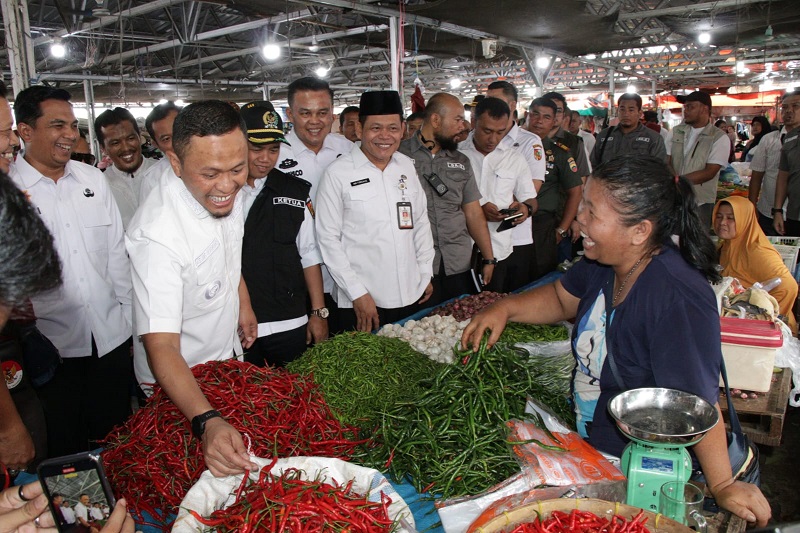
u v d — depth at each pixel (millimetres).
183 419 1860
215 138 1770
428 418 1972
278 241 3000
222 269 2197
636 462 1579
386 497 1551
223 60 15508
